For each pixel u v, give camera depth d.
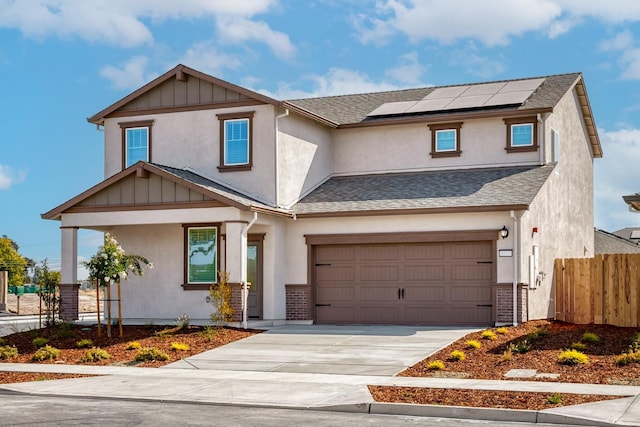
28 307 47.41
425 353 18.50
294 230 25.86
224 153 25.98
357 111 30.38
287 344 20.39
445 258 24.31
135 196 24.09
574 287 22.86
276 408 13.27
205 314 25.30
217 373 16.94
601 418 11.50
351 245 25.42
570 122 30.12
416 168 28.17
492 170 26.94
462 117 27.36
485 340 19.80
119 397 14.41
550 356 17.14
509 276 23.17
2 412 12.80
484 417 12.20
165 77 26.61
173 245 25.89
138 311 26.19
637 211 26.22
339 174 29.16
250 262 25.50
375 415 12.56
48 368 18.20
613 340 18.58
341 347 19.75
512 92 28.58
